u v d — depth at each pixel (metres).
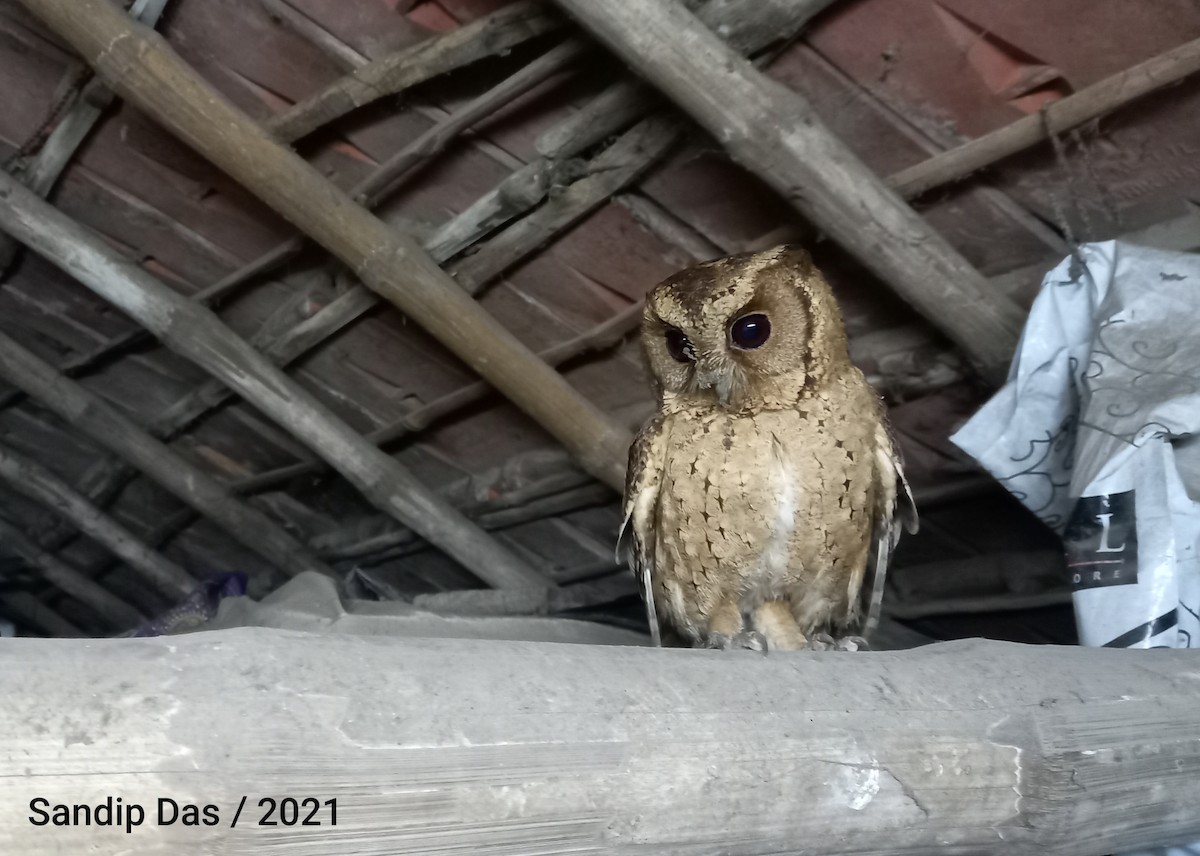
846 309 1.93
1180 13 1.29
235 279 2.41
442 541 2.92
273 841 0.60
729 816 0.73
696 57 1.47
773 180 1.58
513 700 0.70
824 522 1.44
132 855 0.57
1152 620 1.08
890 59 1.50
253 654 0.65
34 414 3.32
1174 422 1.14
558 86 1.73
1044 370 1.43
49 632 4.38
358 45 1.77
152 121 2.02
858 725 0.80
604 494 2.73
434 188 2.00
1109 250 1.40
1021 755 0.83
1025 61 1.44
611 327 2.15
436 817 0.64
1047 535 2.19
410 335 2.45
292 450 3.14
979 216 1.67
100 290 2.42
